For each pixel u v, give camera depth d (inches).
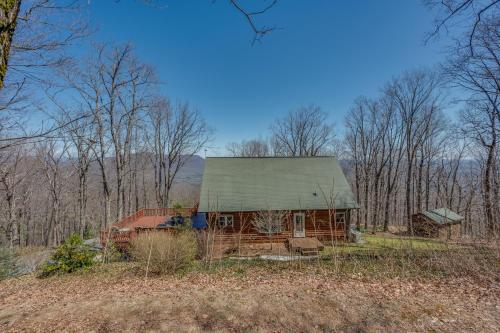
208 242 473.1
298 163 833.5
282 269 353.4
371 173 1317.7
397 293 237.8
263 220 658.8
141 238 389.1
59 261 418.3
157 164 1249.4
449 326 178.4
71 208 1250.6
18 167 810.8
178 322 195.5
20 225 952.3
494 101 511.8
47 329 190.1
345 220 709.3
